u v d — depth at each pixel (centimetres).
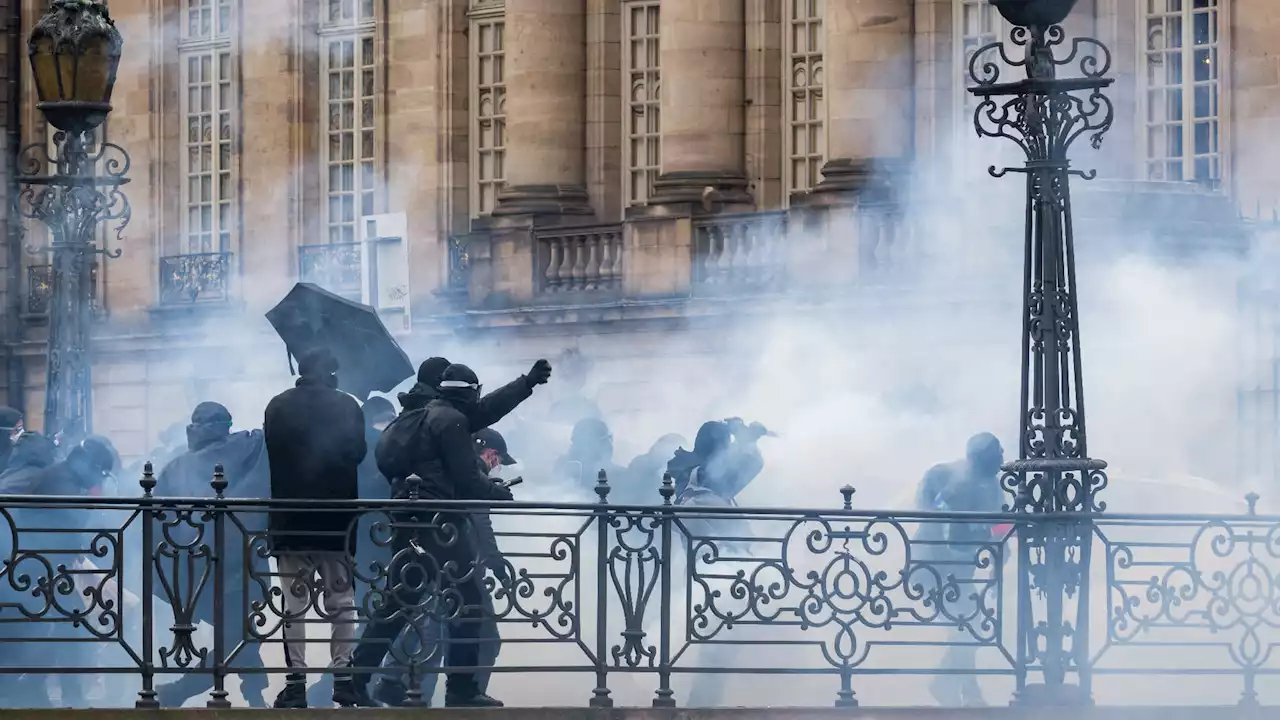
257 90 6962
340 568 2817
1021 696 2798
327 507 2709
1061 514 2819
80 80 3662
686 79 5928
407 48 6669
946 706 2777
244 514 3145
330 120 6888
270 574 2709
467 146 6588
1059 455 2839
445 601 2727
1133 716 2783
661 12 5981
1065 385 2855
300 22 6894
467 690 2769
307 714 2656
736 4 5956
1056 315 2853
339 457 2758
